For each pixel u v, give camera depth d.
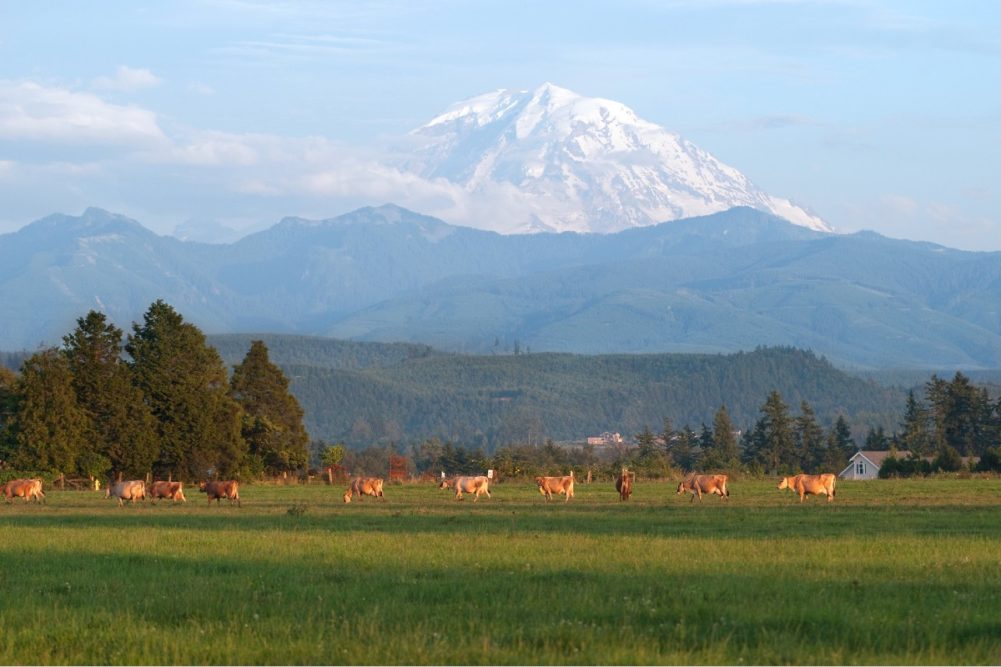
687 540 48.66
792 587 33.62
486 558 41.94
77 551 46.97
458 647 26.19
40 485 97.88
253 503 91.75
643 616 29.70
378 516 70.19
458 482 98.94
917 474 161.50
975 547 45.12
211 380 145.62
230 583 36.03
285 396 158.50
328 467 167.62
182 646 26.67
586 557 42.06
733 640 26.91
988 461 162.38
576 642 26.52
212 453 139.50
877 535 51.72
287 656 25.72
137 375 137.88
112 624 29.42
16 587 35.81
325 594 33.31
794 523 60.50
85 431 131.25
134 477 135.00
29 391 128.25
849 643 26.75
